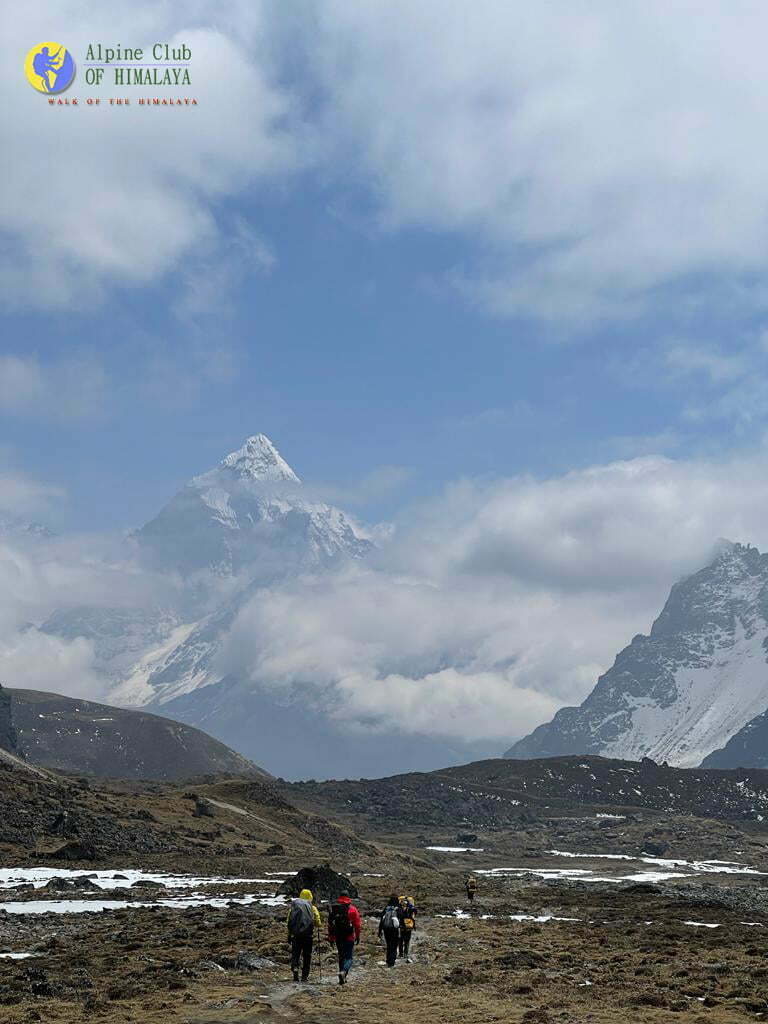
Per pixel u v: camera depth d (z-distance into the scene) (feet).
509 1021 101.24
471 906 248.93
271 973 134.31
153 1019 100.89
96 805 452.35
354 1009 106.11
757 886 492.95
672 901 291.58
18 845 363.97
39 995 118.62
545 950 162.30
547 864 651.66
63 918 203.72
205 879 325.83
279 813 569.23
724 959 155.63
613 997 119.96
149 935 176.14
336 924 124.36
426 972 135.85
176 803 514.27
